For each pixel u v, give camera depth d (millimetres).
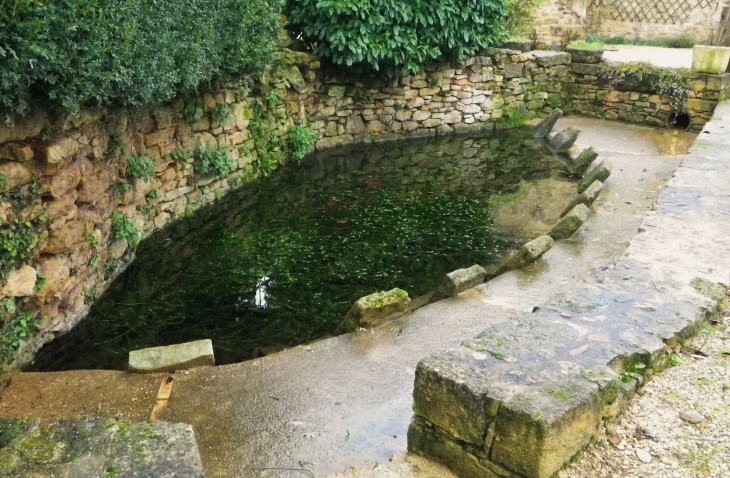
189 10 4828
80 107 3762
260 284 4777
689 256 3420
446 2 9250
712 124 7340
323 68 9227
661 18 14164
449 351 2336
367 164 8609
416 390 2285
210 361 3398
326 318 4266
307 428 2789
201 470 1886
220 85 6652
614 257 4801
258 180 7633
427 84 10219
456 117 10664
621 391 2320
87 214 4156
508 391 2086
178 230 5879
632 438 2225
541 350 2369
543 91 11430
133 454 1933
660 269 3240
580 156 8242
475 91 10719
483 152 9344
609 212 5973
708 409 2375
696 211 4176
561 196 7098
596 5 14758
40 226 3555
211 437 2734
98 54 3387
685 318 2760
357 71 9430
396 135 10203
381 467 2289
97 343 3912
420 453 2354
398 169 8367
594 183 6430
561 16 13438
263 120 7832
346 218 6320
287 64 8406
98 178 4379
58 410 2980
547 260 4758
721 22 13680
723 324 2922
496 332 2508
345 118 9703
